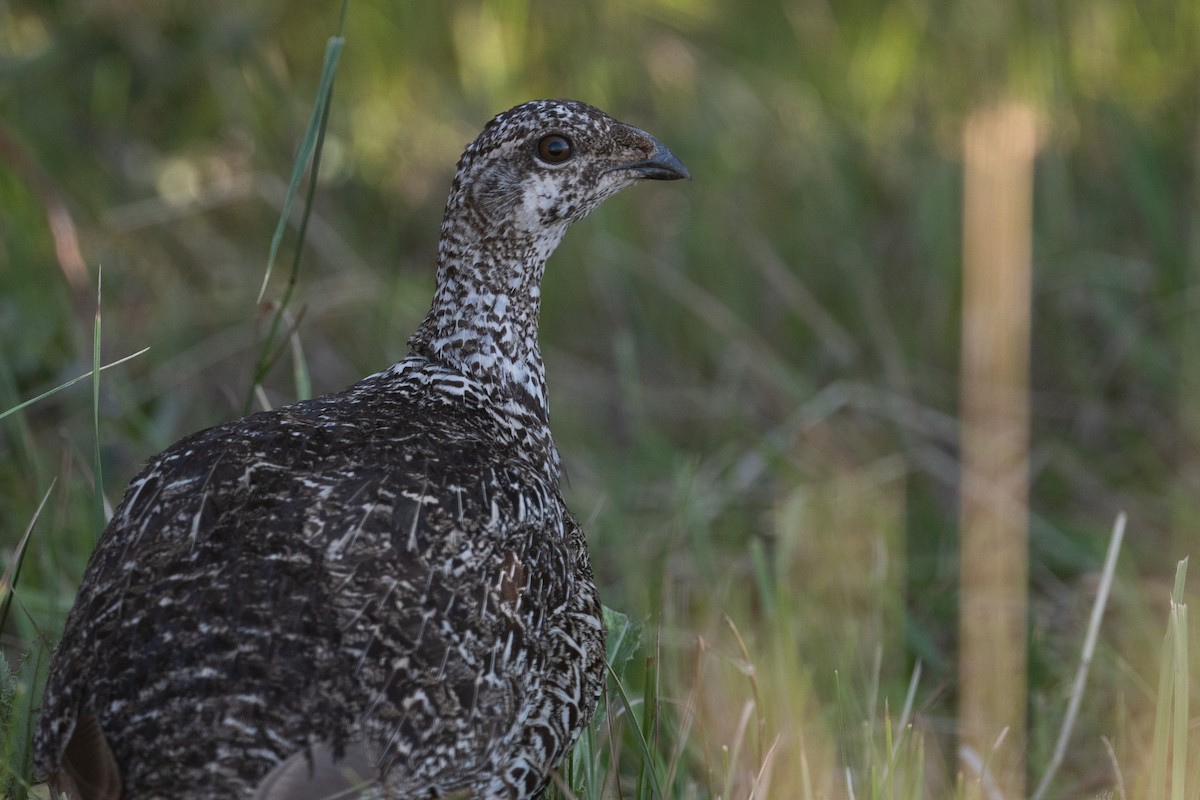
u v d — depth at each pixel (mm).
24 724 8453
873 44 20250
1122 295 17047
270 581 7070
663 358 17062
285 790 6512
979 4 19484
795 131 19000
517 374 9609
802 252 17719
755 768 9508
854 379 16234
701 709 10188
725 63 19969
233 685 6754
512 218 9594
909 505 14469
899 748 9398
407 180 18375
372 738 6879
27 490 12523
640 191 18922
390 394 9086
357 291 15562
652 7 20156
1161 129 18688
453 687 7211
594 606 8438
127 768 6648
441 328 9555
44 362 13766
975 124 12773
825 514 13555
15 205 14805
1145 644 11742
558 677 8008
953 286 17031
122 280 15656
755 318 17312
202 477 7680
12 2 16156
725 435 15609
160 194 16516
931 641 12430
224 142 17141
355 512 7457
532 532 8070
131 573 7238
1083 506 14664
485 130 9703
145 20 16688
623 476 14078
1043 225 17594
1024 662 11156
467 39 19406
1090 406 15805
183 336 15320
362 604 7109
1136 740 10734
